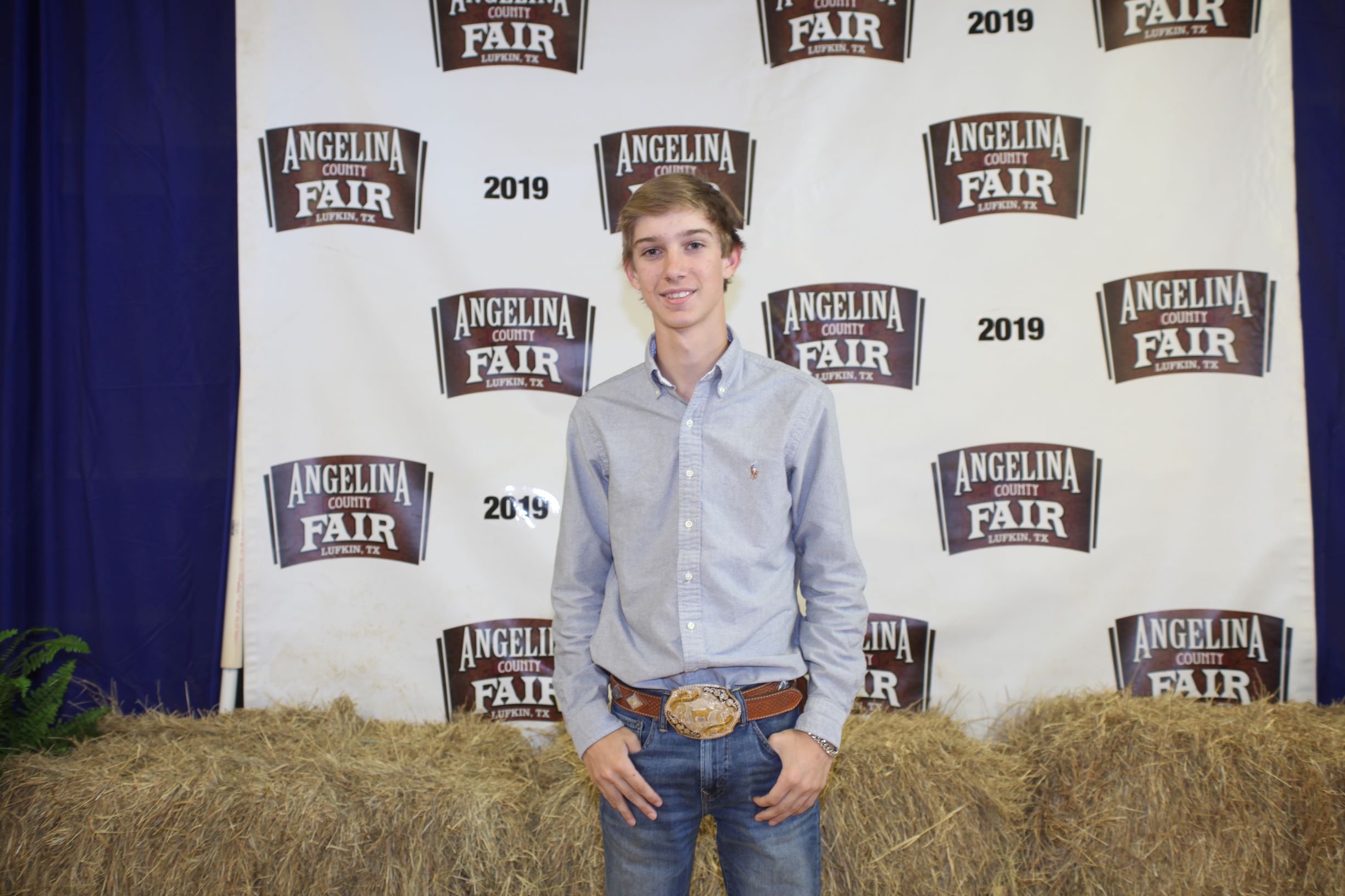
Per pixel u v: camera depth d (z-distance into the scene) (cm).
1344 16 239
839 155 236
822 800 190
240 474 238
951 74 235
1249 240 233
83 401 239
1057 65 234
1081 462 236
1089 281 235
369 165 233
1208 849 192
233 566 238
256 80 231
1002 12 234
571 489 145
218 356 241
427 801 188
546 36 235
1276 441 233
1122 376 235
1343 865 189
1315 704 230
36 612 241
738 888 134
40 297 240
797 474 132
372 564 235
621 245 237
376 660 235
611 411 140
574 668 139
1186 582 234
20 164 237
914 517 237
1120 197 235
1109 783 198
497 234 236
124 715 236
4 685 206
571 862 189
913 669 237
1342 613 241
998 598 236
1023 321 236
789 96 236
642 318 237
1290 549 233
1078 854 197
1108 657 235
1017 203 235
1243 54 232
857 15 235
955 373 237
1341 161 241
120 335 240
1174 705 215
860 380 237
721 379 134
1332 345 241
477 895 187
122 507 240
